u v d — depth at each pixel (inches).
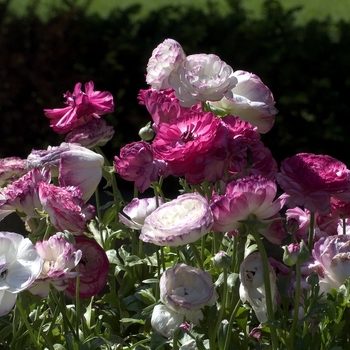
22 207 72.2
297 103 203.6
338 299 70.3
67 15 212.2
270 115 77.3
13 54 207.2
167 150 71.0
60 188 71.7
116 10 221.5
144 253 81.3
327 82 203.2
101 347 74.8
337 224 80.2
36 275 66.3
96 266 73.2
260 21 210.2
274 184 67.8
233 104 76.7
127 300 79.0
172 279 68.5
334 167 73.5
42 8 314.5
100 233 80.9
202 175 71.5
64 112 83.7
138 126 210.5
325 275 71.7
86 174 75.1
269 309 69.4
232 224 68.8
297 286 69.4
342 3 404.5
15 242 67.3
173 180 193.8
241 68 207.0
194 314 68.7
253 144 74.4
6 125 209.2
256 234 69.0
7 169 78.8
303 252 68.6
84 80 209.5
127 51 209.5
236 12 220.5
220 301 74.5
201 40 209.9
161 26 212.5
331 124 204.8
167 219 68.6
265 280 69.3
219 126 71.0
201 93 73.7
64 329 74.4
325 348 71.3
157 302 72.6
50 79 209.5
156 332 72.3
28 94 209.5
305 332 71.6
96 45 210.4
